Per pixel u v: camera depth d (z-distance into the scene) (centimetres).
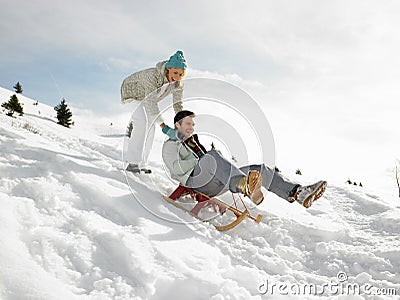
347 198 540
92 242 229
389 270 296
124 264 220
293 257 313
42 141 432
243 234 342
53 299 165
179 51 399
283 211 423
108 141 745
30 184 274
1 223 209
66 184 297
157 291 210
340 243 344
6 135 405
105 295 188
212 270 242
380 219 419
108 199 296
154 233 269
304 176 770
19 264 182
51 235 219
